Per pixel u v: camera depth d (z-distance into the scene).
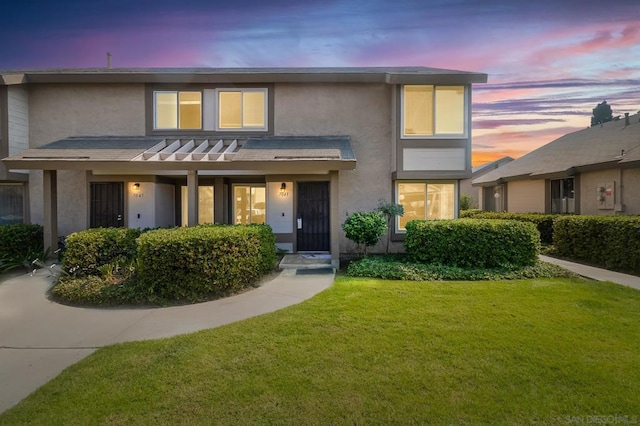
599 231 9.73
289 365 3.81
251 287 7.45
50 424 2.88
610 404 3.08
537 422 2.86
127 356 4.08
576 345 4.23
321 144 10.63
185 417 2.95
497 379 3.48
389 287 7.10
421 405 3.08
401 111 10.91
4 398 3.30
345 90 11.74
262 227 8.67
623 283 7.46
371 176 11.60
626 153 12.64
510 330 4.71
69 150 10.05
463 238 8.84
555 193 16.70
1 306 6.27
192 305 6.26
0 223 11.70
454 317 5.23
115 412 3.03
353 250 11.50
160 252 6.52
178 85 11.87
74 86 11.91
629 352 4.04
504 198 20.27
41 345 4.56
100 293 6.45
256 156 9.36
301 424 2.86
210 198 12.84
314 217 11.68
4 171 11.02
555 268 8.51
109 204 11.70
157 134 11.87
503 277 7.91
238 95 11.88
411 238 9.49
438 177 10.88
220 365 3.83
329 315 5.39
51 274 8.17
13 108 11.32
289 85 11.80
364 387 3.37
